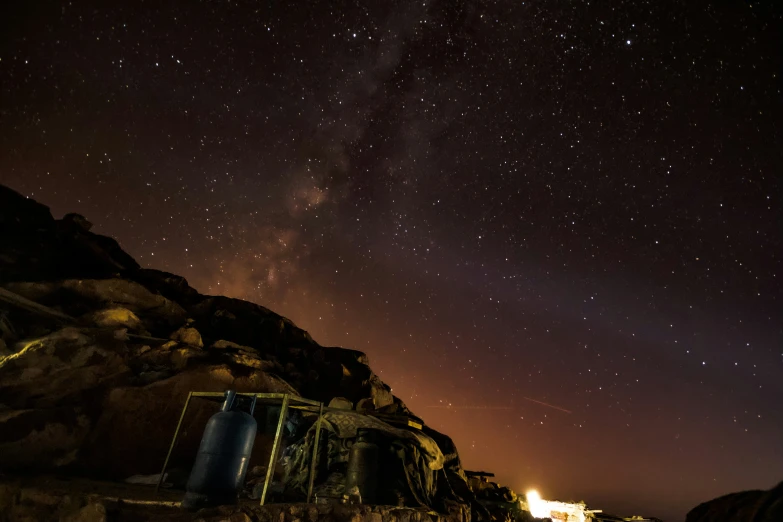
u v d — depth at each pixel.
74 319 8.34
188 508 4.62
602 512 15.50
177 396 8.05
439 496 9.16
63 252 10.26
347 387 12.36
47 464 6.23
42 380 6.79
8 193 10.49
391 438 8.69
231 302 12.88
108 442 7.01
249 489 7.53
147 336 8.86
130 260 11.89
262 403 6.85
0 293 7.33
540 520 12.45
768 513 1.57
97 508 4.19
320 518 5.61
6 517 4.33
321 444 8.56
